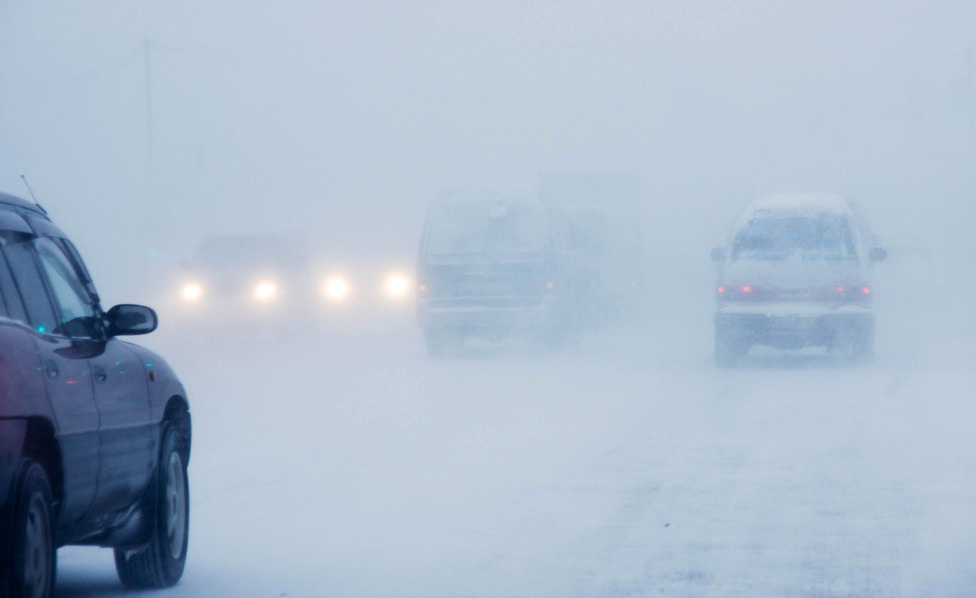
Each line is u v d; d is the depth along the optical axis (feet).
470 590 32.48
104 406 29.27
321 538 39.17
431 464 52.44
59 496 26.86
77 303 31.07
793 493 44.55
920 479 46.96
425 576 34.06
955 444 55.21
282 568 35.45
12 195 29.94
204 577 34.65
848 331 92.17
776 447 55.06
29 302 27.91
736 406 70.23
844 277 92.38
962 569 33.68
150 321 32.30
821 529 38.75
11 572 24.13
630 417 66.39
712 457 52.70
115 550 32.91
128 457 30.78
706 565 34.47
